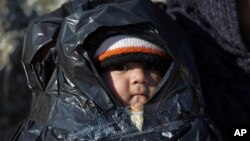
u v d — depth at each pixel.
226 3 3.99
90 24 3.61
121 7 3.71
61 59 3.63
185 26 4.28
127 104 3.63
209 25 4.17
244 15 4.09
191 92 3.67
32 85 3.87
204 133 3.60
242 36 4.14
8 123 8.12
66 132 3.50
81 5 3.83
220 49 4.14
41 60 3.84
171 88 3.61
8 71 7.67
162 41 3.66
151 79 3.67
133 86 3.62
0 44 7.70
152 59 3.62
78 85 3.56
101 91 3.54
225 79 4.12
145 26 3.67
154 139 3.49
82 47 3.58
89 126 3.49
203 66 4.16
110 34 3.64
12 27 7.62
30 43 3.85
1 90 7.78
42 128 3.62
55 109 3.61
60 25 3.88
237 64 4.11
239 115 4.10
